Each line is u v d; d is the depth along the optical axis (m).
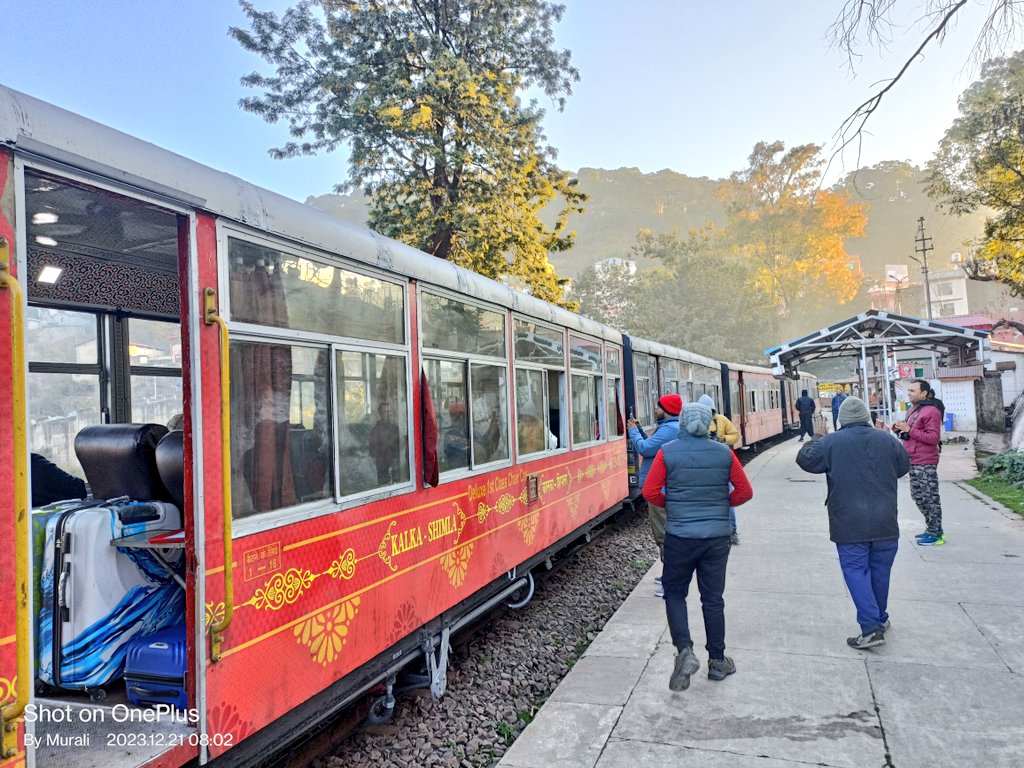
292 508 3.26
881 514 4.80
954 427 21.05
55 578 3.08
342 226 3.76
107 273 4.82
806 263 62.00
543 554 6.71
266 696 3.00
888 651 4.79
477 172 17.47
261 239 3.14
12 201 2.11
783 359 17.84
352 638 3.62
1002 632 5.05
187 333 2.75
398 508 4.12
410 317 4.39
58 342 4.64
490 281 5.78
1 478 2.00
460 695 4.82
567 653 5.81
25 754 2.03
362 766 3.84
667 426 5.97
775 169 61.97
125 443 3.51
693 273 47.88
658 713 4.07
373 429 3.94
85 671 3.05
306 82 16.91
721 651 4.45
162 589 3.40
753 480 14.49
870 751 3.49
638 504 12.45
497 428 5.74
